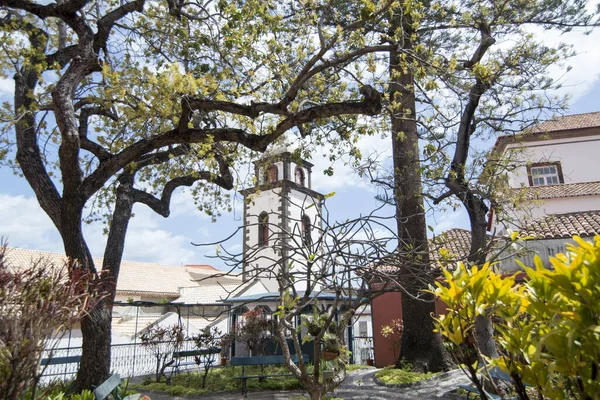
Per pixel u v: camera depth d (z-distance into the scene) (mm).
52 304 4621
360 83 9164
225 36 8883
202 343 16844
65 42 12039
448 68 9875
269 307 19031
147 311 30594
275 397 11773
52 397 6582
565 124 21453
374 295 6449
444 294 2682
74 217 9023
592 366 1929
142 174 14516
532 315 2326
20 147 9984
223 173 12859
